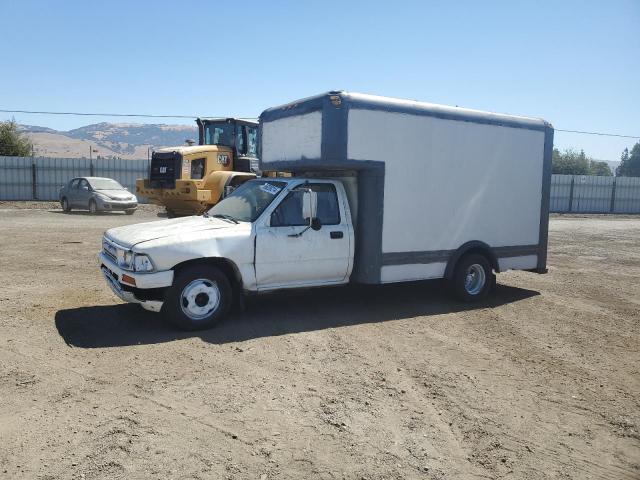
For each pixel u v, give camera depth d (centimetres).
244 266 640
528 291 932
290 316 704
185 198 1569
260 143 802
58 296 762
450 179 781
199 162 1636
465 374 516
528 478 340
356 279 734
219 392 450
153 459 341
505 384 495
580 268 1217
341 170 739
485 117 814
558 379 512
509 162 848
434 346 600
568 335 662
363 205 721
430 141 757
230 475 328
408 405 440
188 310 617
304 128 714
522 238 877
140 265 588
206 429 384
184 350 552
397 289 902
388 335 636
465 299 820
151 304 602
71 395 434
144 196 1708
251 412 414
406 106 732
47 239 1376
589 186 3775
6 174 2894
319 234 690
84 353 534
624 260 1372
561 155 7538
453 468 348
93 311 688
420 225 757
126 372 487
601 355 588
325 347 580
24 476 318
